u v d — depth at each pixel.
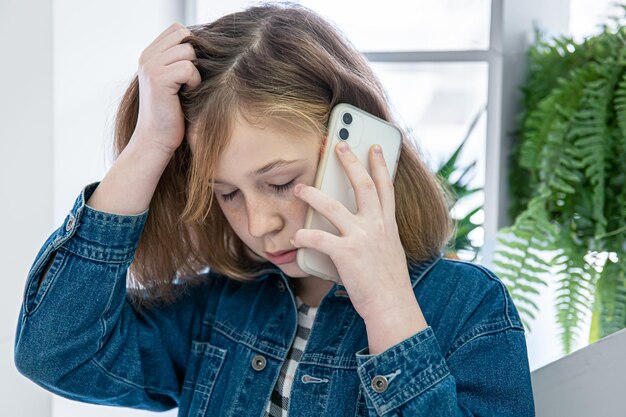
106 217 0.86
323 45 0.86
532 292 1.36
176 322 0.97
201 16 1.59
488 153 1.53
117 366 0.92
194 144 0.82
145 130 0.84
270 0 1.00
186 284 0.99
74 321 0.87
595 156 1.33
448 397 0.76
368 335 0.77
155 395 0.97
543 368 0.85
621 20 1.42
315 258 0.79
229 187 0.80
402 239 0.88
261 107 0.76
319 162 0.79
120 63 1.39
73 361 0.88
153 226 0.94
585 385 0.83
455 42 1.64
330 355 0.87
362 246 0.75
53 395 1.31
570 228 1.37
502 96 1.51
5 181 1.28
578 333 1.36
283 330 0.92
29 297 0.88
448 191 1.02
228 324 0.95
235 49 0.82
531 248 1.37
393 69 1.71
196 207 0.80
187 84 0.81
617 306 1.33
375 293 0.76
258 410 0.89
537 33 1.51
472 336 0.83
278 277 0.96
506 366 0.81
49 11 1.24
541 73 1.48
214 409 0.92
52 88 1.25
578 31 1.61
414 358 0.76
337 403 0.85
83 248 0.87
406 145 0.89
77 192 1.31
